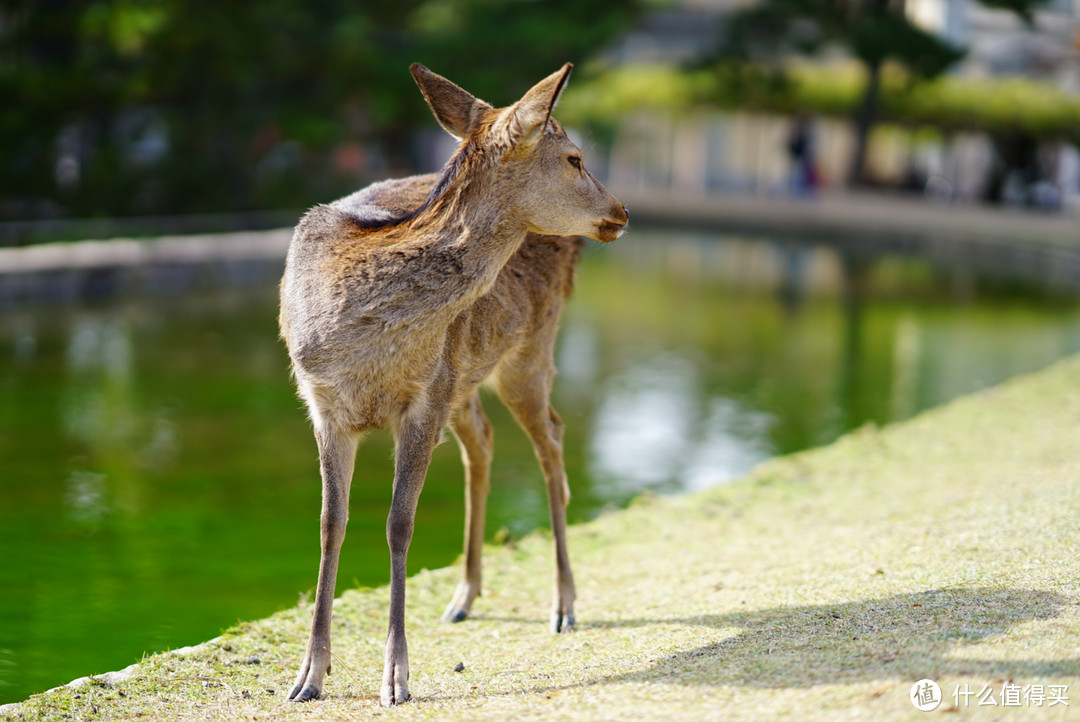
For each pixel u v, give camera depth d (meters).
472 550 6.02
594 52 29.52
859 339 15.16
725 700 3.99
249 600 6.29
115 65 23.25
